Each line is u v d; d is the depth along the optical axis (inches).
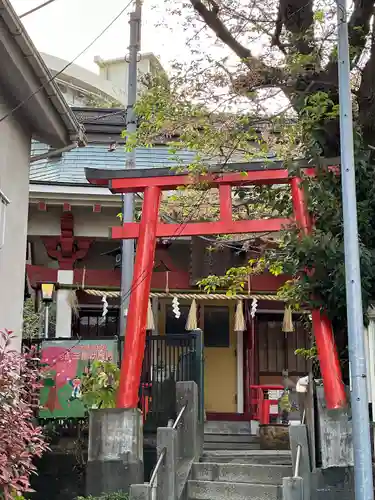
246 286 676.1
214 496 426.6
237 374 741.9
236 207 559.5
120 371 449.4
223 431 671.8
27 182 485.1
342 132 335.3
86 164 745.0
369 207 418.6
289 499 368.8
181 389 473.7
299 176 430.6
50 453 490.3
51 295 649.0
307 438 414.0
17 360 307.4
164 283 677.3
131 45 617.9
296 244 419.5
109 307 725.9
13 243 454.9
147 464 493.0
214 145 448.8
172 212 626.2
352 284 316.8
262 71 437.1
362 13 437.1
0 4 356.8
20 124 470.6
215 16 446.9
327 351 419.2
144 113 443.5
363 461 293.0
